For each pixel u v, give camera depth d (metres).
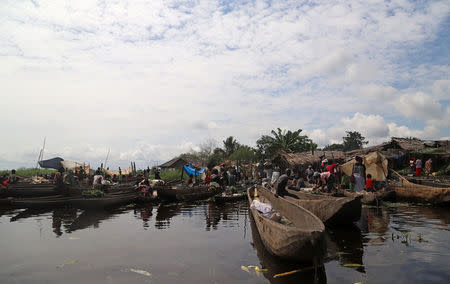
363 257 4.57
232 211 10.01
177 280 3.87
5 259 4.88
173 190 12.80
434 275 3.80
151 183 18.11
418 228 6.39
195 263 4.54
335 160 19.36
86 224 7.83
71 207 11.50
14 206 11.86
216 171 16.56
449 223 6.86
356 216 6.76
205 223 7.79
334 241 5.57
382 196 10.87
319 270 4.08
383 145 26.89
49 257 4.96
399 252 4.77
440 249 4.87
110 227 7.38
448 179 16.61
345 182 13.91
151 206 11.80
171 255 4.98
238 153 48.38
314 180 17.44
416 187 10.16
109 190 13.76
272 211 6.27
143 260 4.73
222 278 3.89
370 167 13.26
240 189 17.61
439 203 9.46
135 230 6.98
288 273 4.01
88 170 28.30
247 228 7.10
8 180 13.98
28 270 4.36
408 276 3.79
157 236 6.34
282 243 4.23
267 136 43.19
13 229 7.26
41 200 10.99
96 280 3.96
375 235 5.94
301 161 23.28
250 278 3.87
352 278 3.77
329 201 6.95
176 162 41.75
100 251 5.27
